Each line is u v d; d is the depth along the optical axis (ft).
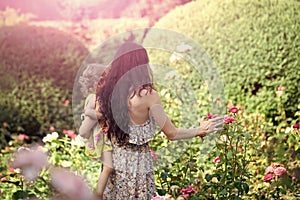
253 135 18.51
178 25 23.12
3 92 23.31
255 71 21.71
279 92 20.15
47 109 23.25
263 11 22.18
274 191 15.12
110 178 12.66
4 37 24.02
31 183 13.58
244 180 14.60
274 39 21.63
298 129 18.10
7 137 22.95
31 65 23.68
